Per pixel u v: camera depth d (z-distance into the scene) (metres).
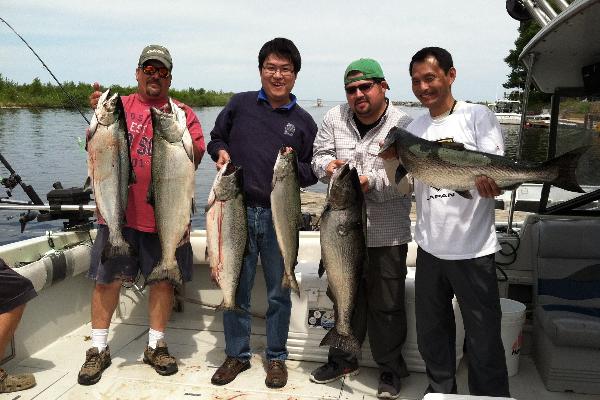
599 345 3.06
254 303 4.38
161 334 3.57
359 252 2.96
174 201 3.20
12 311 3.09
